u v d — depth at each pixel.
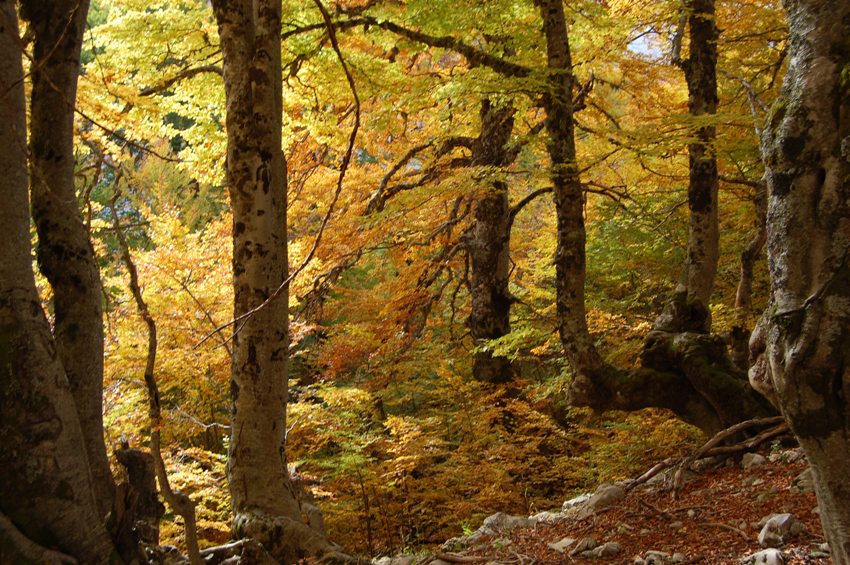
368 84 10.26
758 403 6.78
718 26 10.94
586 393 7.48
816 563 3.67
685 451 7.47
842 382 2.17
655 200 12.68
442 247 15.39
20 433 3.12
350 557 5.32
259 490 5.66
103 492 4.00
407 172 14.38
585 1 9.45
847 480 2.22
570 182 7.54
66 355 4.04
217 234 11.81
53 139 4.11
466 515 10.05
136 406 9.11
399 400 13.60
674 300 7.71
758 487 5.42
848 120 2.18
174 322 9.25
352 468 9.49
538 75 7.48
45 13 4.11
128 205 14.23
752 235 11.59
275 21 5.87
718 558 4.19
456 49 9.03
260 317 5.76
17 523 3.07
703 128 7.72
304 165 13.80
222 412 12.72
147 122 8.66
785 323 2.25
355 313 15.46
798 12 2.32
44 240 4.11
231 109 5.88
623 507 5.89
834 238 2.18
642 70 12.20
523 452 10.53
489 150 13.25
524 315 14.95
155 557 4.25
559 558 5.00
